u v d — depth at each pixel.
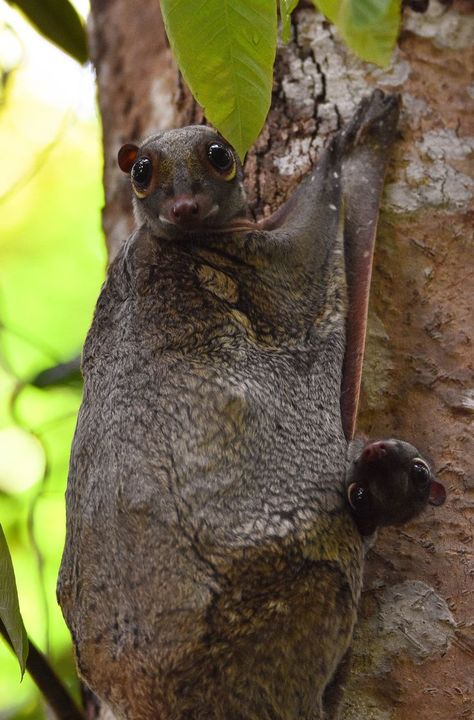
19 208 15.91
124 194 10.05
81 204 16.02
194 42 6.04
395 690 7.15
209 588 6.45
